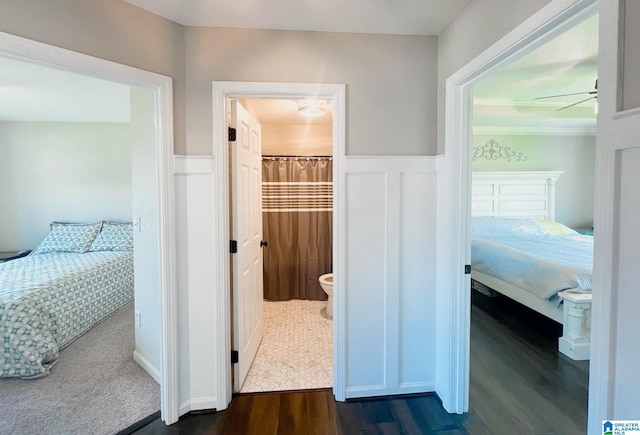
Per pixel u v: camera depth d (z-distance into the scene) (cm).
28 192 419
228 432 180
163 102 178
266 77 194
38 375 226
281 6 171
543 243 389
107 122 423
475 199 468
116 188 429
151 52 173
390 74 202
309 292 400
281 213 393
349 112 200
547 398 207
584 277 264
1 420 185
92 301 315
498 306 380
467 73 170
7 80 271
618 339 97
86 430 179
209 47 190
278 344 284
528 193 474
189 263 193
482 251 395
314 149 404
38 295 251
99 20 154
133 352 260
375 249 206
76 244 392
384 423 186
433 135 206
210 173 192
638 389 92
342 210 202
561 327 303
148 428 183
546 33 126
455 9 175
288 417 192
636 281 92
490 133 476
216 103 190
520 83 301
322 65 197
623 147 93
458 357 194
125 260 373
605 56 97
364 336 208
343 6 172
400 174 205
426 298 212
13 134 411
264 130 400
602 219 100
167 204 182
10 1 131
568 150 486
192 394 197
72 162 423
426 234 210
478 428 181
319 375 236
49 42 141
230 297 211
